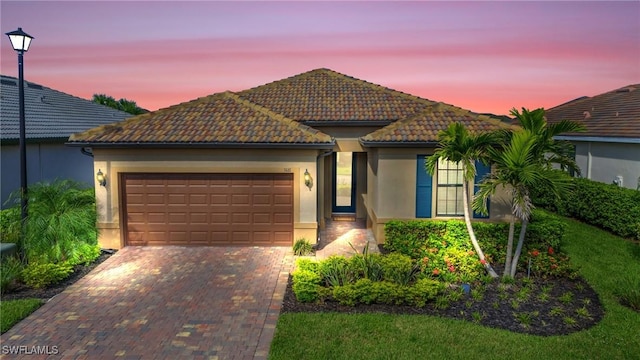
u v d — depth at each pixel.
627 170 17.23
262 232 14.35
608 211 15.92
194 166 14.02
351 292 9.41
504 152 10.38
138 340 8.21
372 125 16.50
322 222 16.91
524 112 10.56
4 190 16.17
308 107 17.78
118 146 13.48
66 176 20.42
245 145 13.45
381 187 14.30
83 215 12.73
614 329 8.45
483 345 7.78
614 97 24.22
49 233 11.91
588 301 9.69
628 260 12.73
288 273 11.84
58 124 20.75
